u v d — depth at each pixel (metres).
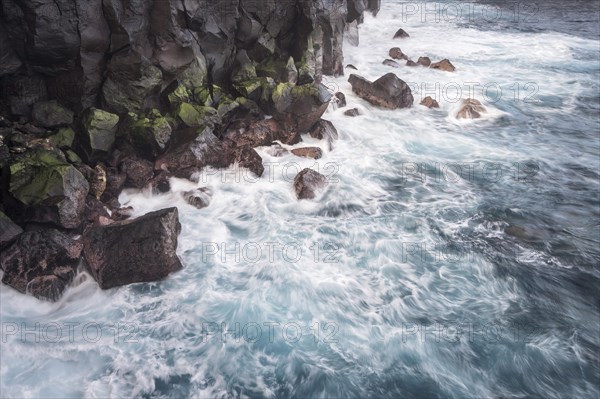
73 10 14.13
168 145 16.25
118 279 12.16
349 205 15.92
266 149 18.20
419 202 16.33
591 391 10.20
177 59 17.12
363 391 10.15
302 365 10.63
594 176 18.22
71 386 9.95
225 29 19.27
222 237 14.20
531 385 10.33
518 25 39.88
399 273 13.20
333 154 18.88
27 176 12.47
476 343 11.20
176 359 10.65
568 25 39.91
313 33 22.31
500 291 12.73
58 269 11.98
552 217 15.75
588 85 26.88
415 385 10.28
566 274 13.32
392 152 19.39
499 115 23.09
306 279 12.83
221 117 17.80
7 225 11.91
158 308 11.80
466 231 14.93
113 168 15.23
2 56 13.97
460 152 19.75
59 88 15.23
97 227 12.38
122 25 15.23
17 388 9.80
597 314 12.10
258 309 11.92
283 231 14.59
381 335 11.37
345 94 23.67
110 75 15.70
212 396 9.96
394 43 33.66
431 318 11.87
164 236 12.35
